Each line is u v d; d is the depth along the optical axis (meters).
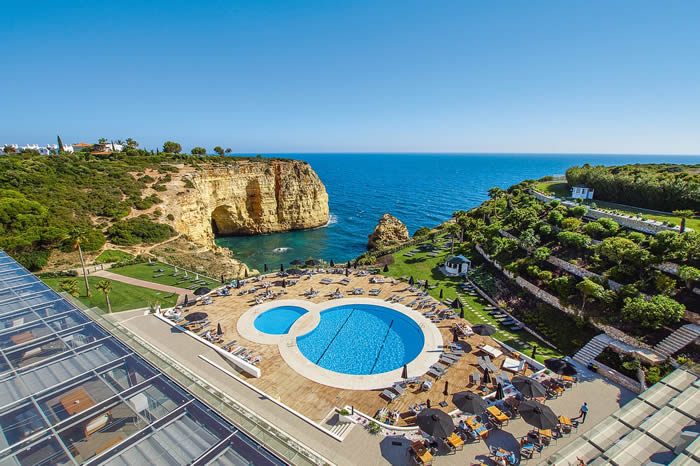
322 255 79.62
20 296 20.03
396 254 57.53
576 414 21.02
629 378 23.84
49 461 9.78
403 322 33.91
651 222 38.34
